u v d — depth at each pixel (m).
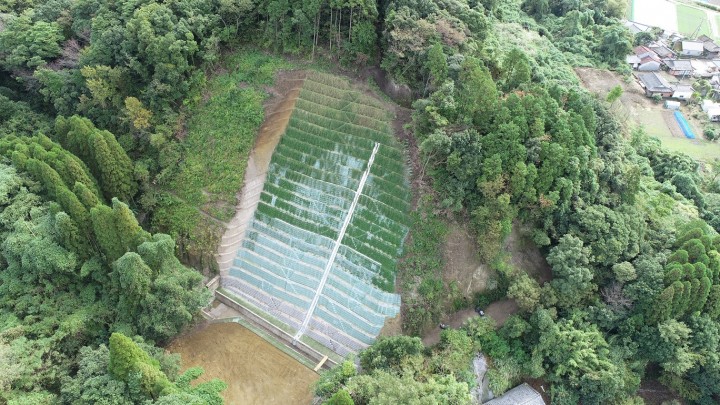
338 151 53.06
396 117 52.62
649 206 53.41
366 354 41.53
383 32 54.16
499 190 44.62
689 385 46.72
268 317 49.19
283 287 50.56
